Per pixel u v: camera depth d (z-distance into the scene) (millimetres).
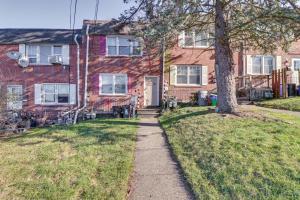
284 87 18766
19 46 21578
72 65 21688
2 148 9203
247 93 20859
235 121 10289
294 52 22906
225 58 12305
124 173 6324
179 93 21500
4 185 5938
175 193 5348
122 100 21438
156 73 21609
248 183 5211
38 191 5562
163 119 14453
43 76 21594
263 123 9648
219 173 5785
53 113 21219
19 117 18781
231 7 12664
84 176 6180
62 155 7855
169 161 7219
